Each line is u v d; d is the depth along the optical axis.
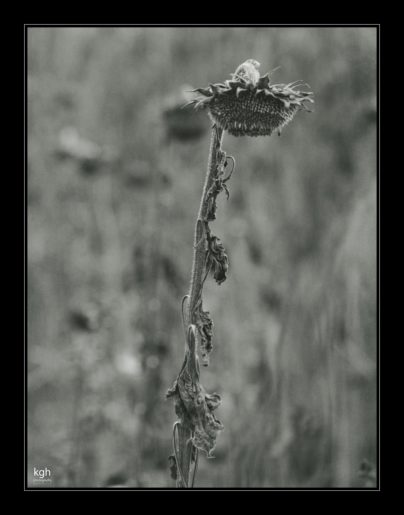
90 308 8.33
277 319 7.76
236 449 6.48
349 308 6.81
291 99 3.69
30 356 8.53
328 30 10.56
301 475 6.30
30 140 12.09
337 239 7.83
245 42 11.77
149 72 12.81
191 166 9.16
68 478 6.65
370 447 6.32
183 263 8.29
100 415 7.31
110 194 10.88
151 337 7.12
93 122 12.90
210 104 3.69
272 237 9.41
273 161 10.36
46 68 13.43
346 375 6.58
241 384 7.23
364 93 9.84
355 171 9.56
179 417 3.84
